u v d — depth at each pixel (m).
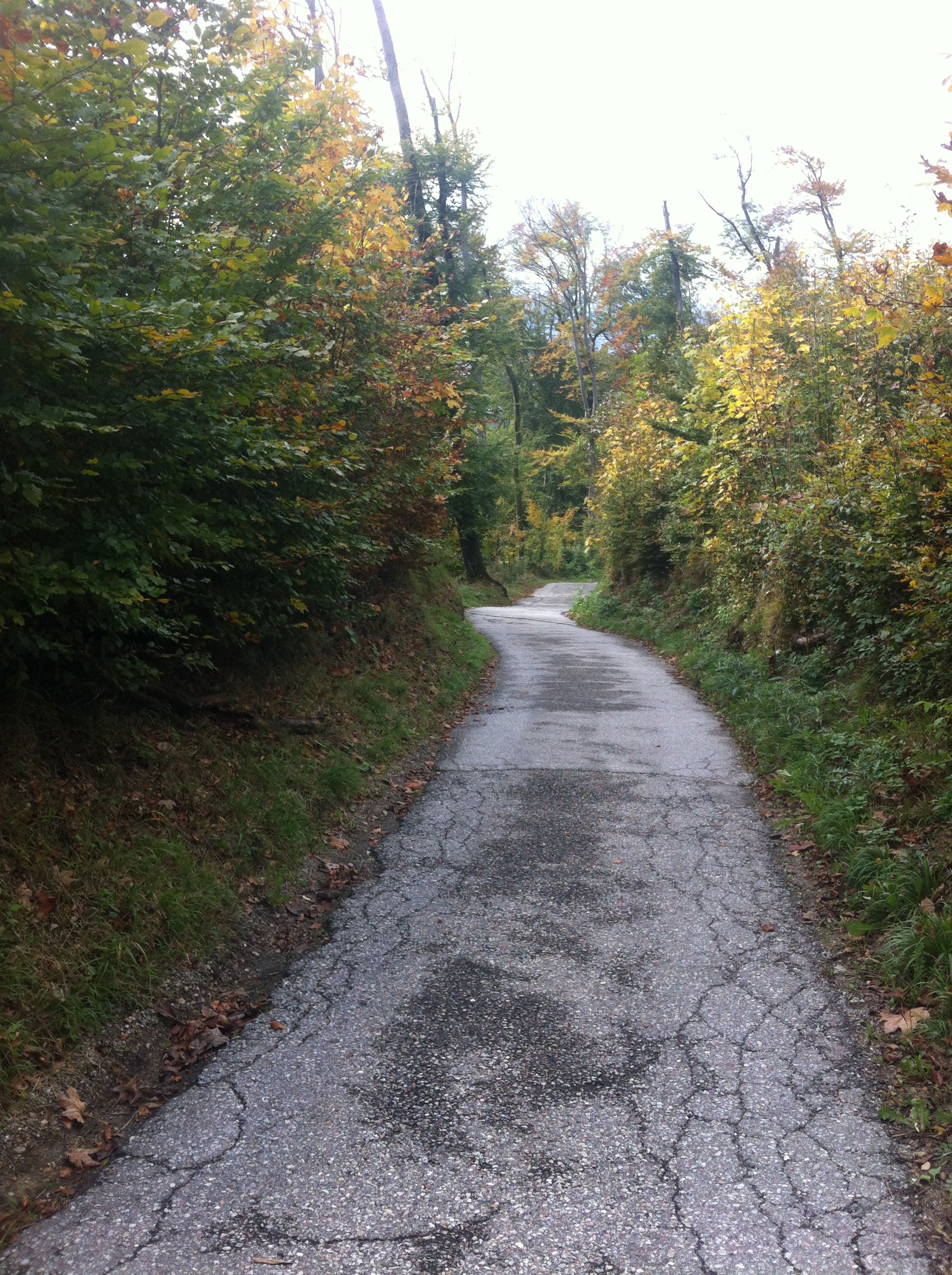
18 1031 3.46
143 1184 3.04
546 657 16.59
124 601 4.10
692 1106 3.44
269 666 7.98
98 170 3.96
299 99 7.76
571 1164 3.11
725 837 6.49
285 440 6.04
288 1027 4.05
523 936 4.94
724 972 4.51
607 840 6.44
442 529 12.71
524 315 34.44
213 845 5.34
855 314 5.03
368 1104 3.48
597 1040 3.91
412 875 5.84
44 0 4.35
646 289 49.41
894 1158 3.13
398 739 8.77
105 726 5.38
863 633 9.43
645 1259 2.69
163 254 4.90
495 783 7.87
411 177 24.05
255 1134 3.30
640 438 22.38
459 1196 2.96
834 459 10.59
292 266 6.98
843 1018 4.08
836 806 6.29
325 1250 2.73
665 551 20.59
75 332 3.72
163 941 4.39
